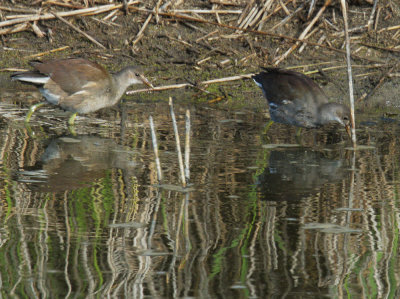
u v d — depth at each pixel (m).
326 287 6.75
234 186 10.06
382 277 7.01
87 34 18.64
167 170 10.80
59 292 6.56
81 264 7.20
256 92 17.02
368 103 16.34
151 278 6.91
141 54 18.22
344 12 12.34
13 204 9.02
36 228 8.17
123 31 18.94
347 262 7.37
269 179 10.45
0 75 17.42
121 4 19.31
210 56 18.19
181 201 9.30
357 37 18.53
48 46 18.38
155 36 18.75
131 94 16.83
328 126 14.76
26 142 12.45
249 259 7.41
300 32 18.95
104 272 7.01
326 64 17.83
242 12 19.36
